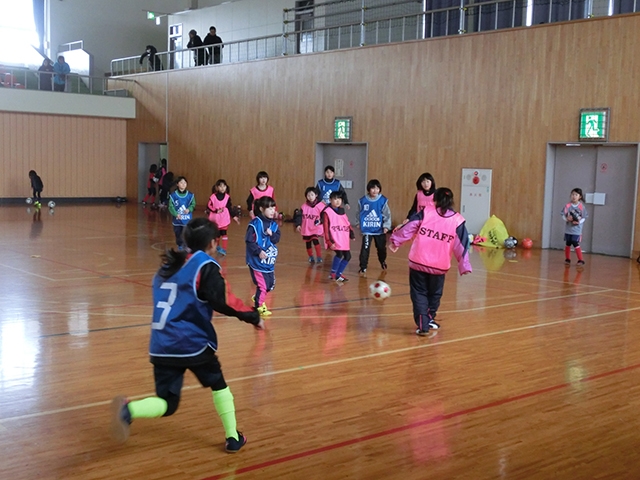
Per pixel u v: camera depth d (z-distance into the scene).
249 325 7.86
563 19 16.06
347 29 21.00
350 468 4.08
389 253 14.81
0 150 26.56
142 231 17.72
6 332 7.23
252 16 25.88
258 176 13.66
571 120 15.70
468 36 17.50
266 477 3.94
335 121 20.94
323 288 10.30
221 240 13.70
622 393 5.58
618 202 15.34
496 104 17.03
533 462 4.20
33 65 30.02
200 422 4.80
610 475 4.02
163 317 4.07
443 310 8.88
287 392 5.49
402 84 19.09
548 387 5.71
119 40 32.19
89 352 6.54
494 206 17.17
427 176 10.68
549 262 13.92
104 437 4.50
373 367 6.24
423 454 4.30
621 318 8.51
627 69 14.78
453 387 5.68
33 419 4.79
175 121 27.09
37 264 11.95
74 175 28.36
